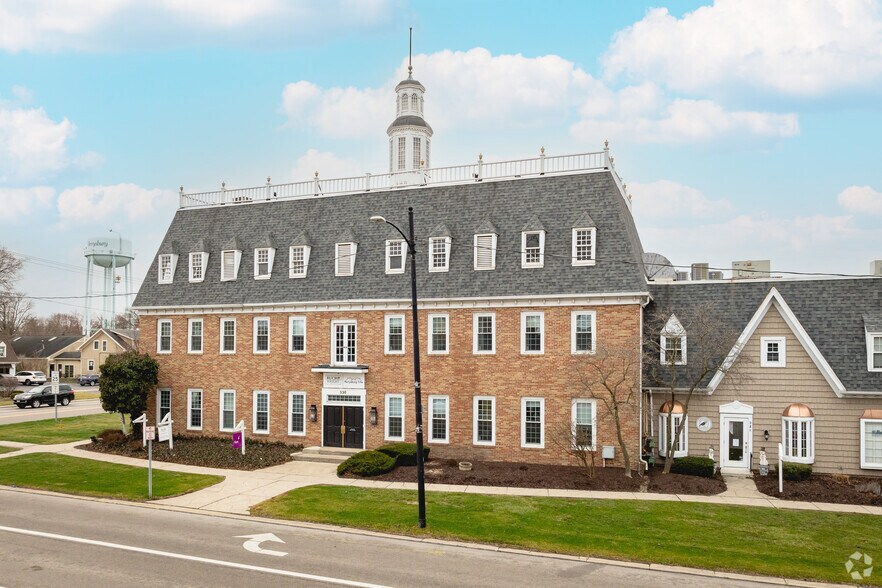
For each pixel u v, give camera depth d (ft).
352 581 50.34
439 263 109.40
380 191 120.67
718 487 85.71
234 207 131.44
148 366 122.62
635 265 98.22
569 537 63.21
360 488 84.79
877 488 82.94
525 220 107.34
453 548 60.34
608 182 105.91
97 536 63.36
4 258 260.62
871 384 89.97
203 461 102.99
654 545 61.00
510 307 102.94
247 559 55.98
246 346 119.65
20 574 51.62
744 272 122.01
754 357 95.35
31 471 96.48
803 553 59.47
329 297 113.50
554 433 98.99
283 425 115.55
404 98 167.73
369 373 110.42
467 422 103.86
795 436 91.56
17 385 260.42
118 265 326.03
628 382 95.40
